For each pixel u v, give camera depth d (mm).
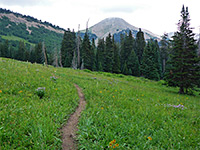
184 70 20453
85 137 4395
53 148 3672
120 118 5984
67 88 10633
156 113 7133
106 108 7297
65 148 3936
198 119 7082
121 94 11109
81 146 3934
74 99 8336
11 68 12289
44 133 4039
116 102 8570
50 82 10742
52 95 8031
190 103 12141
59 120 5223
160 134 4945
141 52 66750
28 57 89875
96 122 5355
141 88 19062
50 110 5773
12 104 5633
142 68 54094
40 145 3639
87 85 13484
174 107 8914
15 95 6902
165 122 6105
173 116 7207
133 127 5180
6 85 7684
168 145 4383
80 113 6523
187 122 6566
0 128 3824
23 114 4969
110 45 58719
